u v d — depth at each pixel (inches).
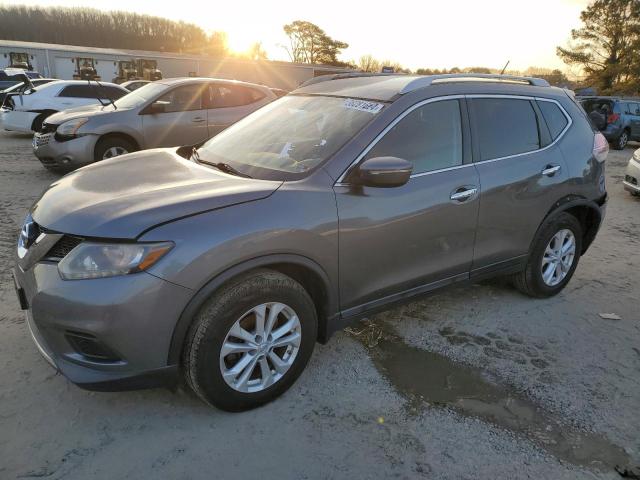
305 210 100.2
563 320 149.9
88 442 93.4
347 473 89.1
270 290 97.5
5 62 1451.8
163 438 95.1
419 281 125.0
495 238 138.0
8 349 119.3
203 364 92.7
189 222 89.0
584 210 163.2
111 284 84.4
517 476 90.3
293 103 140.0
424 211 118.3
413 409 106.7
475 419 104.6
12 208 236.1
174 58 1674.5
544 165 145.5
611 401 112.7
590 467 93.3
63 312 86.0
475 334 139.3
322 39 2760.8
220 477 87.0
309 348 108.6
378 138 113.4
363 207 108.4
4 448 90.7
